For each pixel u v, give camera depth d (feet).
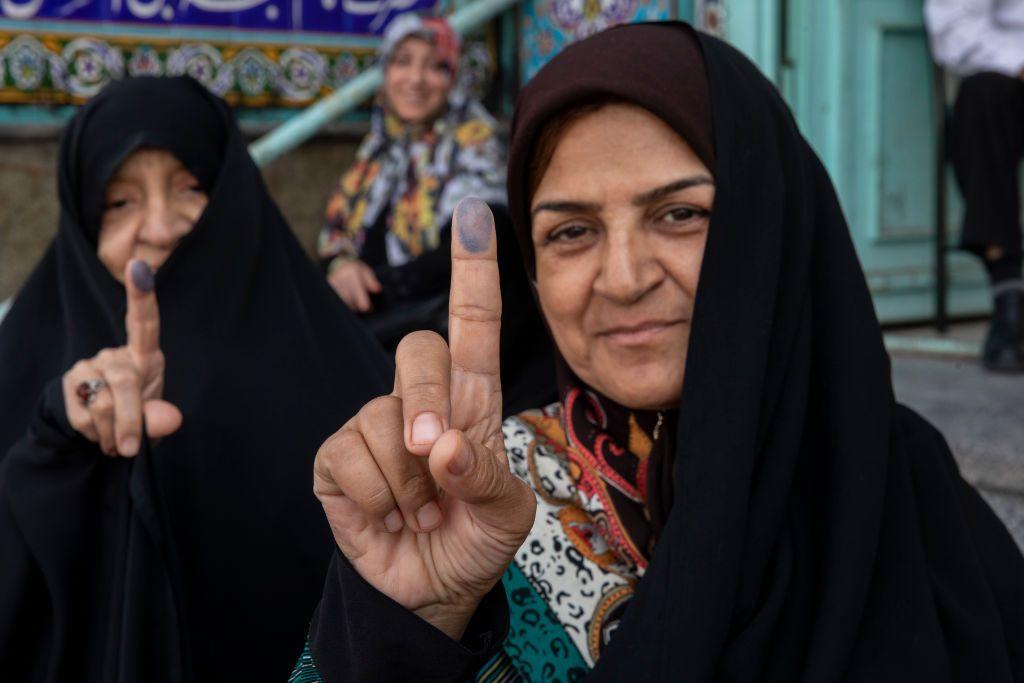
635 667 2.88
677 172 3.17
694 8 11.28
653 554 3.02
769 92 3.50
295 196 13.85
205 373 4.88
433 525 2.36
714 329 3.12
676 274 3.22
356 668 2.43
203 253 5.11
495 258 2.40
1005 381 9.68
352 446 2.34
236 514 4.78
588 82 3.14
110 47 13.00
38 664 4.09
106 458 4.07
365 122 14.21
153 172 5.32
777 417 3.26
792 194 3.39
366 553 2.44
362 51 14.20
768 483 3.17
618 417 3.47
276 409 4.98
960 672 3.24
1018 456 7.20
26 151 12.66
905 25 11.80
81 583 4.03
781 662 3.09
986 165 10.21
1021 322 9.97
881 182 11.98
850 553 3.13
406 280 11.14
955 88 11.73
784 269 3.33
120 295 5.17
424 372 2.33
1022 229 10.54
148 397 3.93
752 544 3.09
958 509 3.52
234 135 5.59
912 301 12.28
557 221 3.29
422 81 12.52
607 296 3.25
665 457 3.35
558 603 3.18
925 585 3.21
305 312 5.38
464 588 2.44
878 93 11.80
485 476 2.19
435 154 12.57
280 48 13.73
